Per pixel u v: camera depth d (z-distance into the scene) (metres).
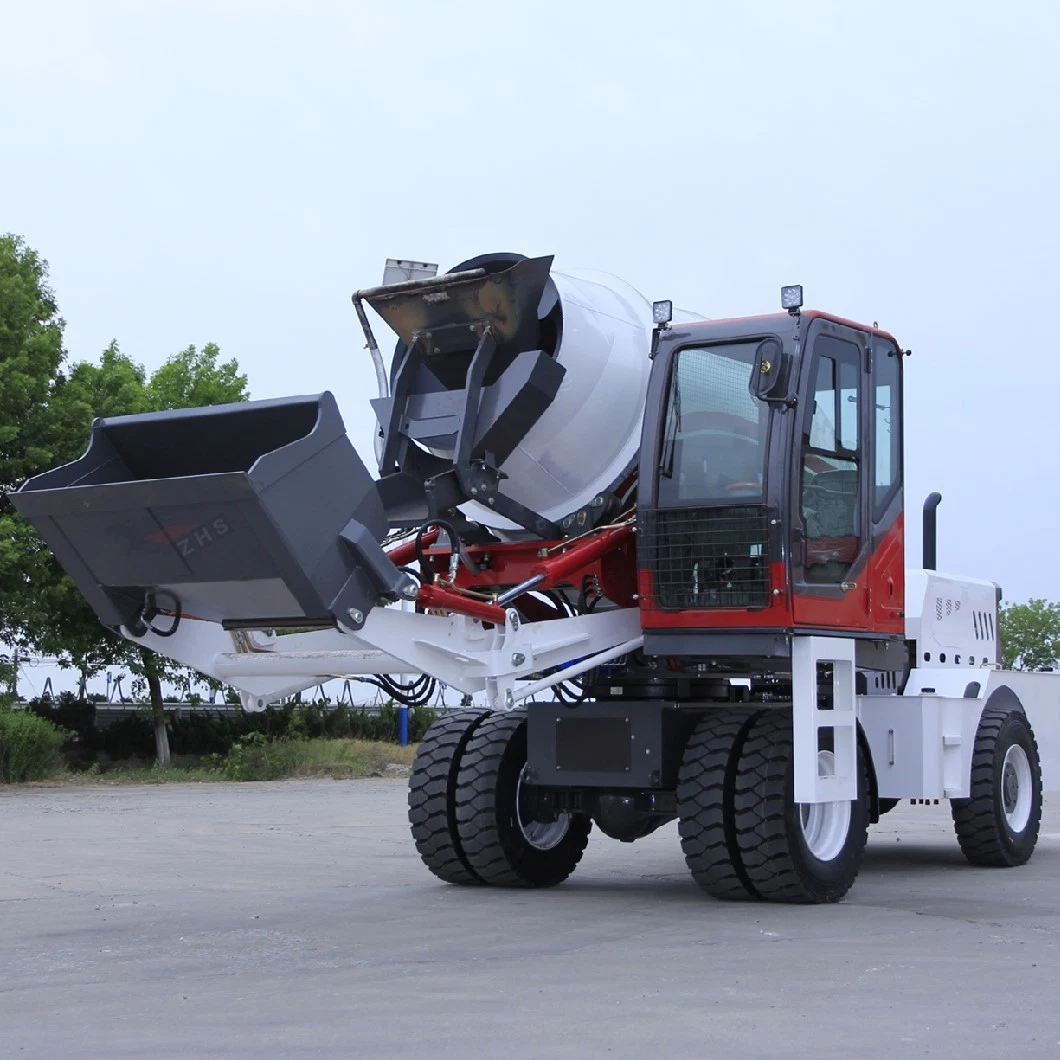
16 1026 5.48
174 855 12.15
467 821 9.74
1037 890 9.93
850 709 9.22
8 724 23.27
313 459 7.78
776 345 8.70
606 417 9.58
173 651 8.80
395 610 8.34
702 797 8.90
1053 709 12.80
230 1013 5.66
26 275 25.61
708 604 8.95
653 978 6.39
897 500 10.03
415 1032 5.28
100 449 8.55
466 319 9.16
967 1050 4.96
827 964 6.75
